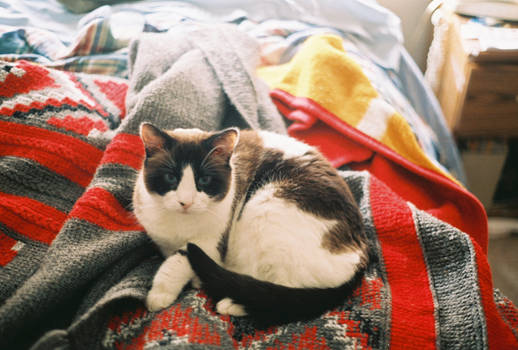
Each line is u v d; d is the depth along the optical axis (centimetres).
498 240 173
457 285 83
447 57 166
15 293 70
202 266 77
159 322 71
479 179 171
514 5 151
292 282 81
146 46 126
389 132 121
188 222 84
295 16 169
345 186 94
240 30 146
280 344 71
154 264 88
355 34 168
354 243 85
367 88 127
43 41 136
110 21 149
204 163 82
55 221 86
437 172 114
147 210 84
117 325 71
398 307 79
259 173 96
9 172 87
